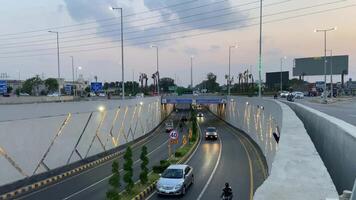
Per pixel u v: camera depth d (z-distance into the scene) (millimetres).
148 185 24812
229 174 28500
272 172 5238
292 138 8555
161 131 63844
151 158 36844
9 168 23469
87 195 22703
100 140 37625
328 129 10453
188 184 24547
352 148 7117
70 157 31312
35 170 26266
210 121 80562
